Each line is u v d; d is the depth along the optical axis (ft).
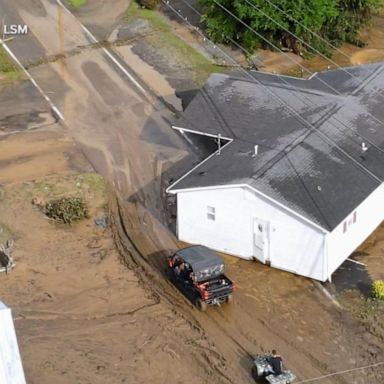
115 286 121.08
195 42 203.62
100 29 208.85
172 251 129.08
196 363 105.40
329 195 122.52
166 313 115.03
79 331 111.45
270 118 145.28
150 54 197.36
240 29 201.36
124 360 105.91
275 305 116.47
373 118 144.25
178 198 128.47
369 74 162.71
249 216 123.13
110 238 132.87
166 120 168.76
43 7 218.79
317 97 151.64
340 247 122.62
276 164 128.16
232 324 112.68
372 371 103.81
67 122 168.14
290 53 201.98
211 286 114.42
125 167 152.56
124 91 180.45
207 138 160.66
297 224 118.93
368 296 118.32
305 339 109.70
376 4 208.44
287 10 194.49
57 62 192.65
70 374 103.14
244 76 164.86
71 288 120.67
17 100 176.55
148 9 219.00
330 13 195.62
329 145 135.03
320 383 101.35
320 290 119.65
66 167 152.35
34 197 142.51
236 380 102.06
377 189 128.88
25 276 123.24
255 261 126.21
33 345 108.37
